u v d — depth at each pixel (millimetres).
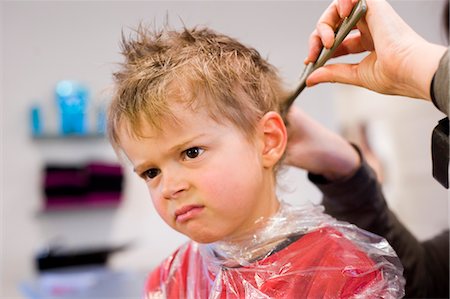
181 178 546
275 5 2594
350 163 789
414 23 2268
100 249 2387
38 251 2436
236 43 667
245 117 585
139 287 2025
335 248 573
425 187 2328
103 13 2531
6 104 2475
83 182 2461
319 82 602
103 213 2547
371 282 548
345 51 626
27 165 2490
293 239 588
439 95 456
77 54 2518
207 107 560
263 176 604
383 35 510
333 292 542
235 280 578
